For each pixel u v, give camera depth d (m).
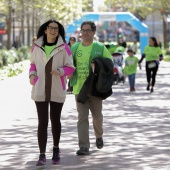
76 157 14.59
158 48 34.34
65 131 18.97
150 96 32.22
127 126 20.16
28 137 17.80
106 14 86.62
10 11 65.12
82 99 14.76
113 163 13.83
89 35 14.93
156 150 15.55
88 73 14.88
